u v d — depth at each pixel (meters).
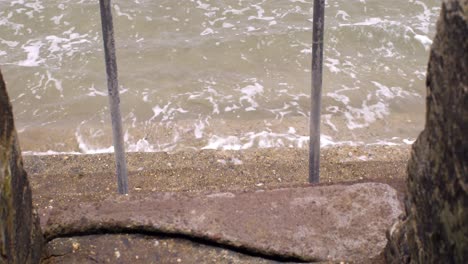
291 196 3.45
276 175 5.36
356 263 2.98
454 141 2.04
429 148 2.27
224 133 7.59
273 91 8.74
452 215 2.08
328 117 7.96
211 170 5.45
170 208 3.36
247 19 10.87
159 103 8.44
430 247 2.28
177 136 7.57
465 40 1.96
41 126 7.94
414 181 2.43
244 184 5.19
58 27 10.73
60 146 7.52
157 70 9.34
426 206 2.31
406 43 10.09
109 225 3.27
